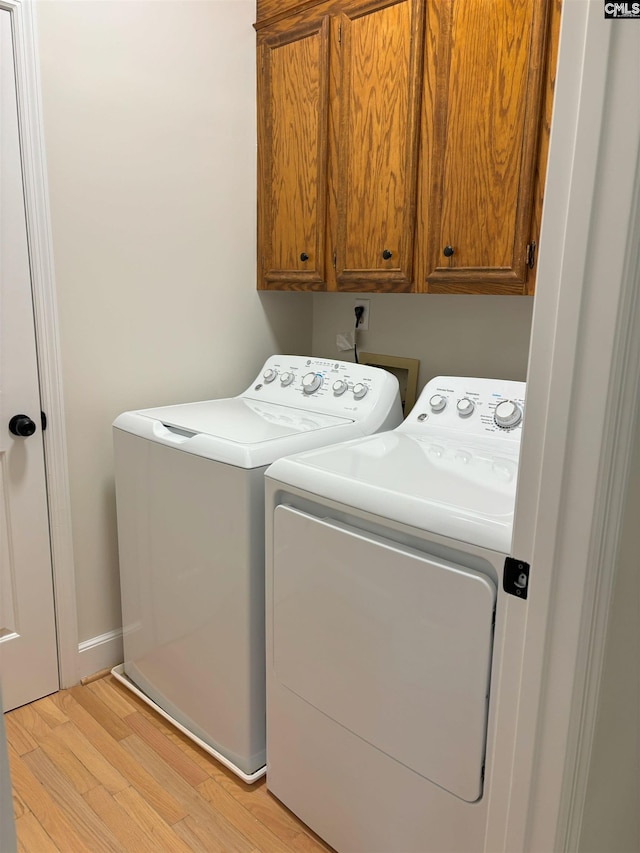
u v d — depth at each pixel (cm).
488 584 101
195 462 157
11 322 170
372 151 179
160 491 171
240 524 147
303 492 132
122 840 144
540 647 87
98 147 179
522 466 87
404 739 119
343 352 240
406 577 113
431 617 110
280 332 242
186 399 215
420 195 170
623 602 94
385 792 125
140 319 198
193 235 207
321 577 130
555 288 77
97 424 193
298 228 208
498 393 162
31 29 160
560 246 76
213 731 168
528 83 142
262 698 158
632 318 75
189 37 195
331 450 149
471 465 136
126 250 191
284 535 138
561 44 71
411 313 213
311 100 194
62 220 175
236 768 162
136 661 196
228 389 228
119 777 162
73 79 171
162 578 176
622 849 123
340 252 195
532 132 143
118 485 188
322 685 134
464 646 105
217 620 159
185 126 199
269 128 211
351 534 122
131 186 188
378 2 168
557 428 80
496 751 99
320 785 140
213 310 218
